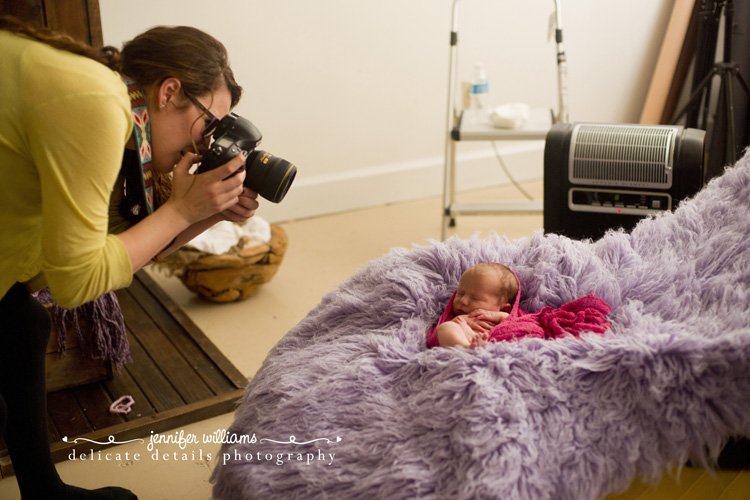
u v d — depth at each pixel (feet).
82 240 3.13
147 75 3.46
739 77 8.09
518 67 10.71
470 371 3.49
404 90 10.00
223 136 3.59
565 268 4.53
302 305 7.65
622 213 5.83
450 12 9.89
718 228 4.53
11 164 3.17
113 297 5.74
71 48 3.22
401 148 10.32
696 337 3.35
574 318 4.11
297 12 8.95
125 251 3.33
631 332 3.72
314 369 3.96
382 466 3.34
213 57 3.57
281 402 3.80
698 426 3.24
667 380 3.24
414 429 3.42
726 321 3.67
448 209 8.81
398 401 3.66
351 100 9.70
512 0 10.25
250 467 3.60
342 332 4.36
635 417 3.30
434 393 3.48
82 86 3.03
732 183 4.73
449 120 8.71
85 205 3.10
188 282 7.45
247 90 9.02
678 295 4.14
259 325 7.25
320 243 9.16
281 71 9.12
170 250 4.19
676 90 10.21
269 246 7.47
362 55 9.53
